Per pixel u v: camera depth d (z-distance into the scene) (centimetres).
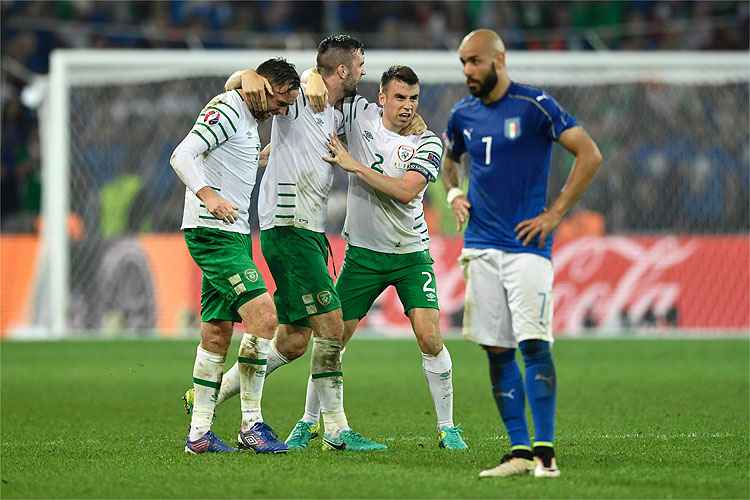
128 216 6216
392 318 6019
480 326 2158
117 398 3631
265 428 2402
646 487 1948
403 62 6075
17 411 3288
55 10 8388
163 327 6016
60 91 5888
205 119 2316
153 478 2036
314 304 2438
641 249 6062
